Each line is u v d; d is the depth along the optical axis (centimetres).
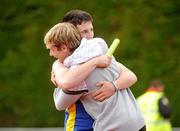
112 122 1085
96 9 4834
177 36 4791
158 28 4806
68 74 1073
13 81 4738
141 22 4809
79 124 1109
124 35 4769
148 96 2795
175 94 4562
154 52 4706
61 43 1101
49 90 4681
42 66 4766
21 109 4653
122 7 4844
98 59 1083
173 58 4684
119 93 1098
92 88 1095
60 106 1109
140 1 4847
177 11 4862
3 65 4791
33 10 4950
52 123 4578
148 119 2761
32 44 4844
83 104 1105
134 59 4678
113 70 1106
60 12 4878
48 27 4881
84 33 1136
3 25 4938
